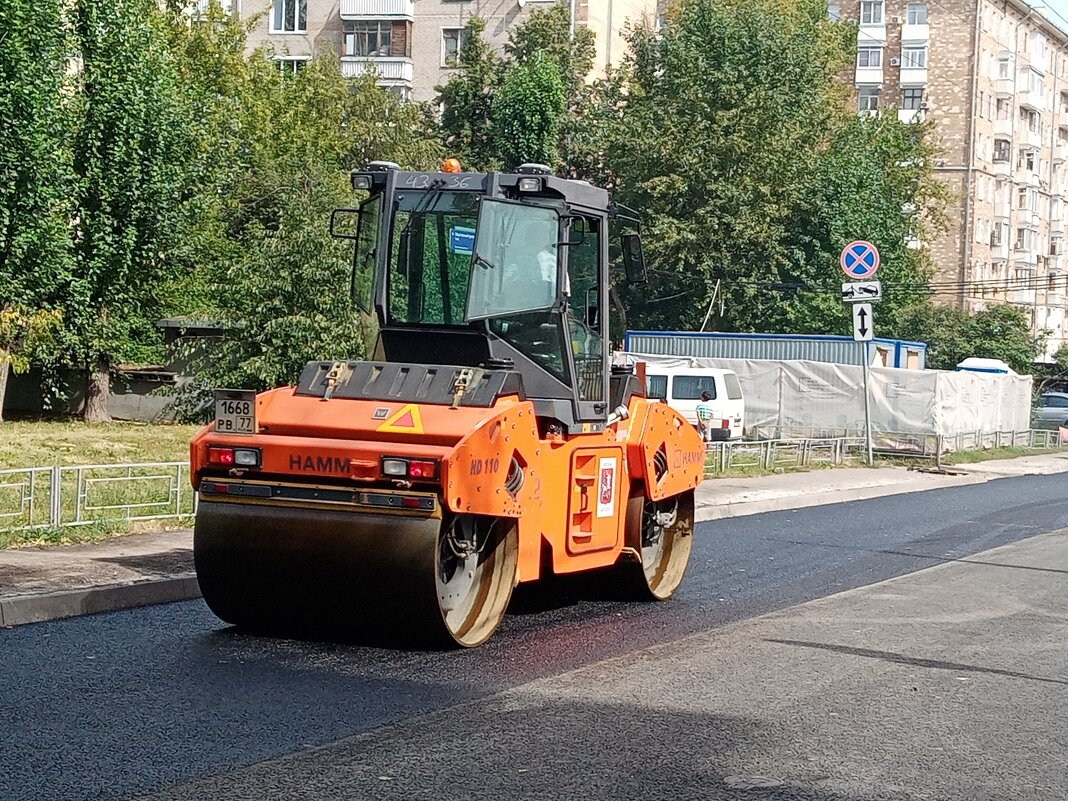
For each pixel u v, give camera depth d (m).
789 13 57.69
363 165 46.72
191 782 5.87
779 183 50.97
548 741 6.74
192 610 10.26
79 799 5.59
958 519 19.61
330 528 8.72
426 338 10.17
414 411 9.12
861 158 53.00
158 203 32.06
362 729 6.88
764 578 13.08
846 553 15.16
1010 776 6.38
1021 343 63.81
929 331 63.22
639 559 11.25
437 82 60.72
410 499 8.64
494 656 8.91
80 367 34.53
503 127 50.81
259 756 6.32
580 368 10.53
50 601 9.76
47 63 28.38
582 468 10.41
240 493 9.02
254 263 30.47
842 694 8.02
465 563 9.30
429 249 10.20
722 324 51.25
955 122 80.94
